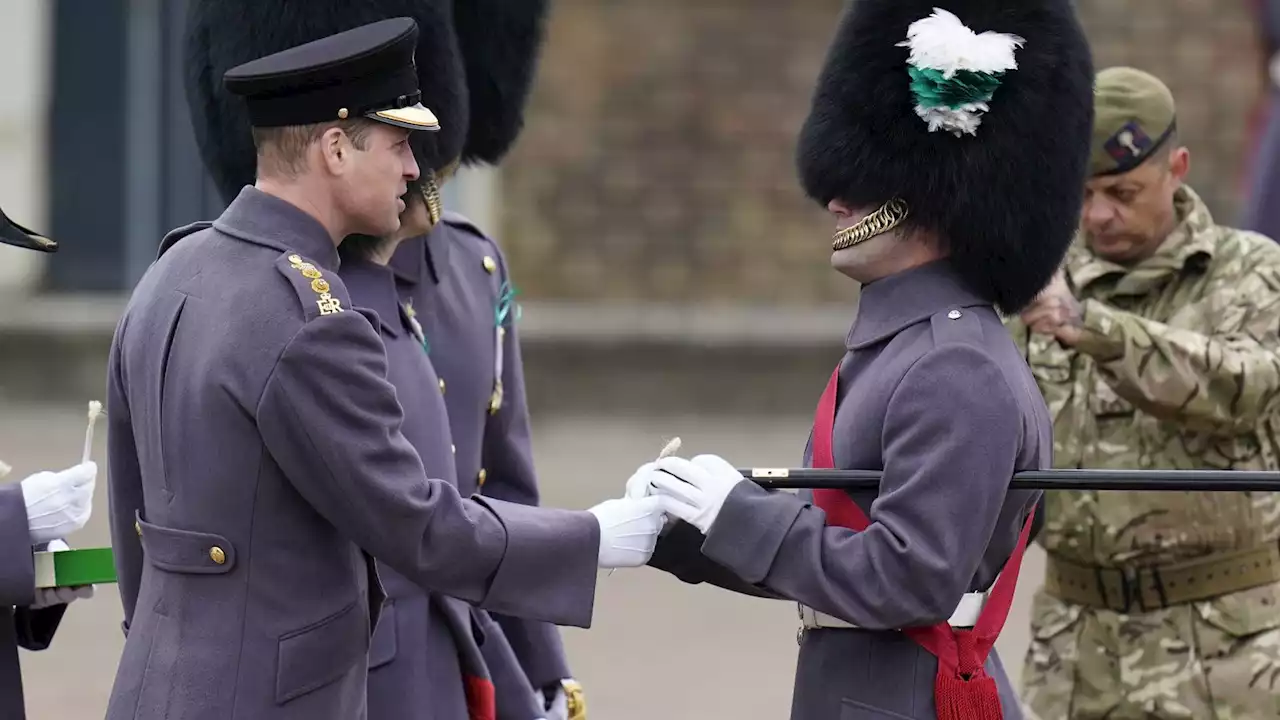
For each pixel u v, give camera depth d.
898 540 10.70
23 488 11.48
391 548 10.54
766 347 35.84
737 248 37.19
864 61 11.55
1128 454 13.98
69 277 37.19
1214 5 35.78
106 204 37.09
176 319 10.57
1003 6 11.51
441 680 12.52
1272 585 13.81
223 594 10.45
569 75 36.84
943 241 11.44
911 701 11.23
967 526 10.64
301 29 12.14
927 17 11.44
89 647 22.64
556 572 11.08
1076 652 14.30
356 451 10.35
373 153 10.75
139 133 37.00
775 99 36.94
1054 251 11.61
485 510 11.00
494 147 14.34
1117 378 13.33
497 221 37.03
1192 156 35.91
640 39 36.81
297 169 10.73
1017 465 11.09
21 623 12.20
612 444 34.16
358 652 10.83
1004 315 11.88
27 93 36.53
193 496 10.41
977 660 11.27
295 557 10.52
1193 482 11.02
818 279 37.28
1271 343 13.72
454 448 13.05
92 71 36.88
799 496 11.87
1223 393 13.35
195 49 12.59
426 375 12.43
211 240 10.77
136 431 10.84
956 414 10.74
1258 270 13.95
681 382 35.91
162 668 10.50
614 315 36.56
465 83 13.09
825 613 10.95
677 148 37.03
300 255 10.59
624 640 23.38
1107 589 14.11
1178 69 35.94
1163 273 14.07
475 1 13.98
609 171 37.03
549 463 32.34
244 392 10.26
